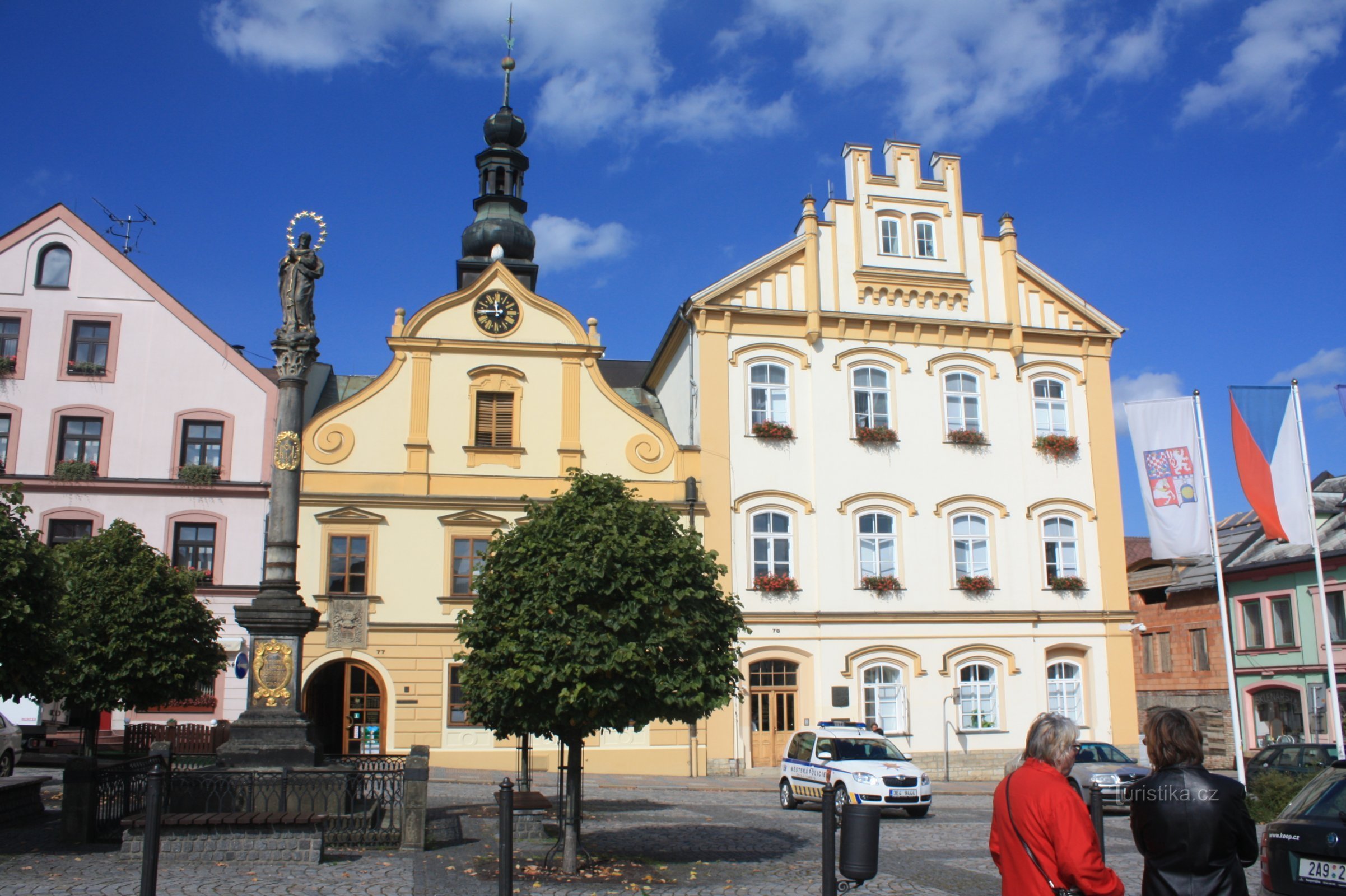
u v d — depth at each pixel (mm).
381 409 29719
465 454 29859
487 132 39938
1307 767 24094
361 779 14562
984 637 31906
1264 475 21547
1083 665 32688
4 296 31469
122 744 28969
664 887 12039
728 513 31016
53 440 30875
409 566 28844
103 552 19812
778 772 29828
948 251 34406
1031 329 34156
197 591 29844
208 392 31703
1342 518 35969
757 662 30484
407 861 13242
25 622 12797
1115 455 34219
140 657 19188
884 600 31453
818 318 32562
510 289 30969
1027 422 33781
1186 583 42250
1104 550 33500
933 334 33562
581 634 12570
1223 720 39812
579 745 13172
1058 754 6000
